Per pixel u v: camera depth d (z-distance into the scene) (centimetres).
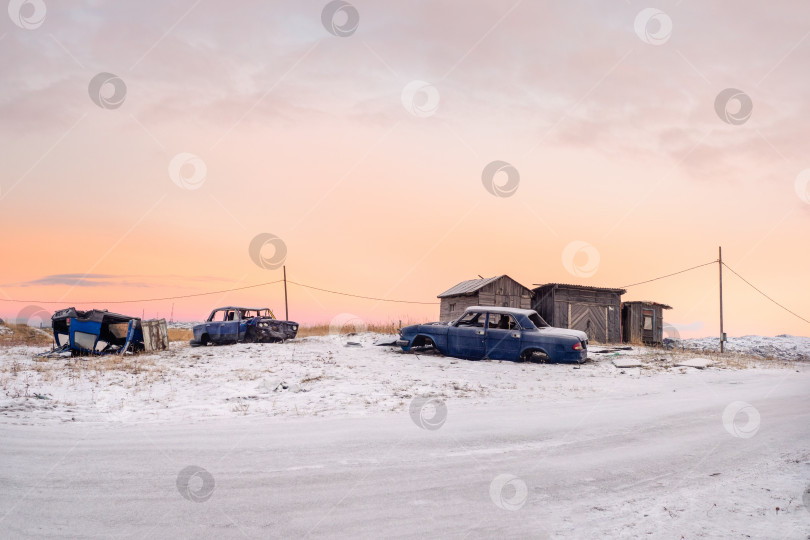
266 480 579
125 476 584
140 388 1240
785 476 580
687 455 690
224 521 467
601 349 2194
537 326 1805
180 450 695
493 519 477
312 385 1291
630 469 632
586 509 502
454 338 1823
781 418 930
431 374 1470
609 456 687
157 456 664
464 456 683
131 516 474
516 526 461
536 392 1226
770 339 3525
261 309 2305
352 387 1255
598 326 2828
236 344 2166
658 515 480
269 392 1214
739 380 1498
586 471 623
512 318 1789
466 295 2786
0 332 2906
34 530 439
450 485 571
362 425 862
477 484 575
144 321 2038
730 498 516
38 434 770
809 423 883
